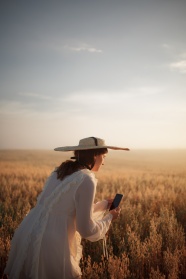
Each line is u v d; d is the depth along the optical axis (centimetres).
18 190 886
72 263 197
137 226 434
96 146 210
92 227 193
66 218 197
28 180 1208
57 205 198
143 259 319
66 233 195
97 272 297
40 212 204
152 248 335
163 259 332
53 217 198
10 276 201
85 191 192
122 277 281
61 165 215
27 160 3731
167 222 448
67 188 193
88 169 212
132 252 326
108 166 3061
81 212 191
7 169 1812
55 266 190
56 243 191
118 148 213
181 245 375
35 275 188
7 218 456
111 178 1370
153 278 282
